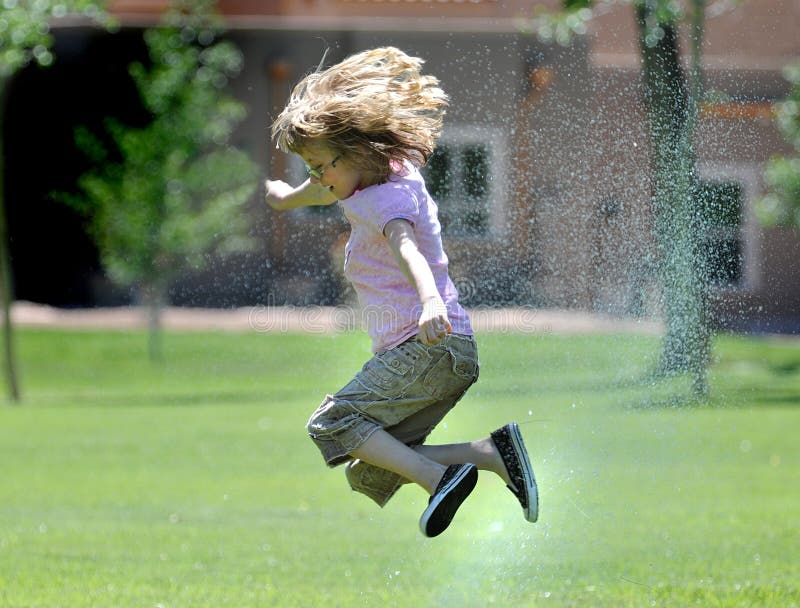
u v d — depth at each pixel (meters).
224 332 60.47
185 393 51.06
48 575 18.64
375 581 18.31
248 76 68.44
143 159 61.03
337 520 24.38
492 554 20.00
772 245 60.34
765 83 61.88
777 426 38.12
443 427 30.58
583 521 21.86
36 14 47.25
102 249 62.97
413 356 12.73
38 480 29.88
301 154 13.08
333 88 13.14
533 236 30.09
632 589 17.44
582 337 32.72
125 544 21.53
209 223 60.84
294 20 66.38
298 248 56.59
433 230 13.20
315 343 52.62
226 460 33.34
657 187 26.47
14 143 72.31
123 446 36.19
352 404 12.85
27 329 64.94
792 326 59.25
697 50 36.72
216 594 17.28
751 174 57.41
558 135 29.03
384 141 12.88
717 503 24.84
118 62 70.12
